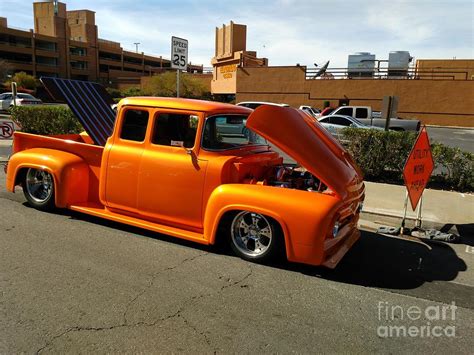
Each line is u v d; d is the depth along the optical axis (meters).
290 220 4.18
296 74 37.41
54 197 5.79
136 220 5.17
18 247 4.69
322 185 4.58
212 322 3.32
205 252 4.77
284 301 3.75
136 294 3.72
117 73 96.31
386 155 9.25
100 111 6.86
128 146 5.18
